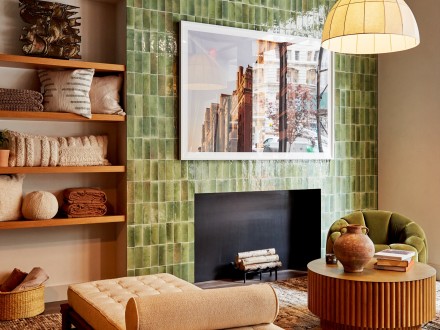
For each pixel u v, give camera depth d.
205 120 4.50
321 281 3.14
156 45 4.31
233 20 4.66
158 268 4.34
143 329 2.06
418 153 5.16
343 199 5.36
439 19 4.95
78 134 4.29
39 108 3.85
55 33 3.94
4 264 4.00
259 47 4.78
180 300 2.15
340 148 5.33
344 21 2.79
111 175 4.43
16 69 4.05
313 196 5.30
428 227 5.07
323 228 5.23
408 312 2.99
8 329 3.41
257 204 5.04
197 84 4.46
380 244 4.29
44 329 3.41
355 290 3.01
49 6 3.93
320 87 5.15
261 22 4.82
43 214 3.84
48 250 4.16
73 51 4.00
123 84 4.25
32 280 3.73
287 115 4.94
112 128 4.42
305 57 5.05
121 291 2.84
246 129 4.71
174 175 4.40
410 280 3.00
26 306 3.65
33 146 3.88
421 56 5.12
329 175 5.26
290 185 5.01
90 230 4.34
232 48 4.62
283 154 4.92
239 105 4.67
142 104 4.25
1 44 3.98
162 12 4.34
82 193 4.06
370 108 5.54
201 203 4.71
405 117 5.29
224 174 4.64
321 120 5.16
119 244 4.36
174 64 4.40
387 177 5.49
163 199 4.35
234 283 4.68
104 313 2.47
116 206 4.43
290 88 4.96
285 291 4.40
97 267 4.38
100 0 4.32
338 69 5.30
